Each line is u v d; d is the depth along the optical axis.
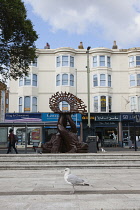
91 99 33.81
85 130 32.56
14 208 5.32
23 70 20.03
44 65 34.12
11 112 33.16
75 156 13.98
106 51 34.31
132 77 34.16
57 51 34.00
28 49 18.73
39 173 11.34
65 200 6.03
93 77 34.19
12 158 13.70
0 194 6.81
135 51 34.22
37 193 6.91
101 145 32.50
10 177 10.09
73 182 6.63
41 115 32.19
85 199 6.12
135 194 6.69
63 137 16.09
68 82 33.50
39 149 19.69
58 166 12.76
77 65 34.50
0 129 20.75
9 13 15.93
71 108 16.84
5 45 18.12
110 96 33.84
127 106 33.72
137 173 11.18
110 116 32.56
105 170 12.23
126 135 32.66
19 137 26.86
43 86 33.78
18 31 17.52
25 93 33.00
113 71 34.56
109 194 6.71
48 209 5.23
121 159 13.50
